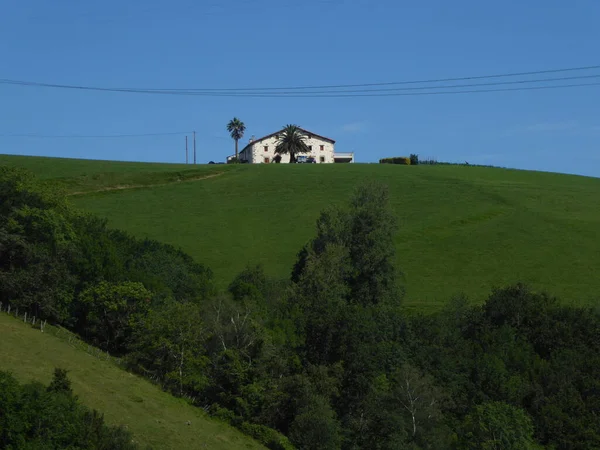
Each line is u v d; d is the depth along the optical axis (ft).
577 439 147.13
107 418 111.34
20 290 160.56
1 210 175.63
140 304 168.66
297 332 173.17
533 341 182.19
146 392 135.23
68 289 171.22
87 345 158.51
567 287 240.32
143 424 116.06
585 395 157.69
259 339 154.51
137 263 207.21
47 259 167.43
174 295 194.08
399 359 159.63
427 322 179.83
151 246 231.30
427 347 167.63
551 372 161.79
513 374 163.84
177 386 147.02
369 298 220.64
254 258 279.08
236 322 158.71
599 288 237.66
